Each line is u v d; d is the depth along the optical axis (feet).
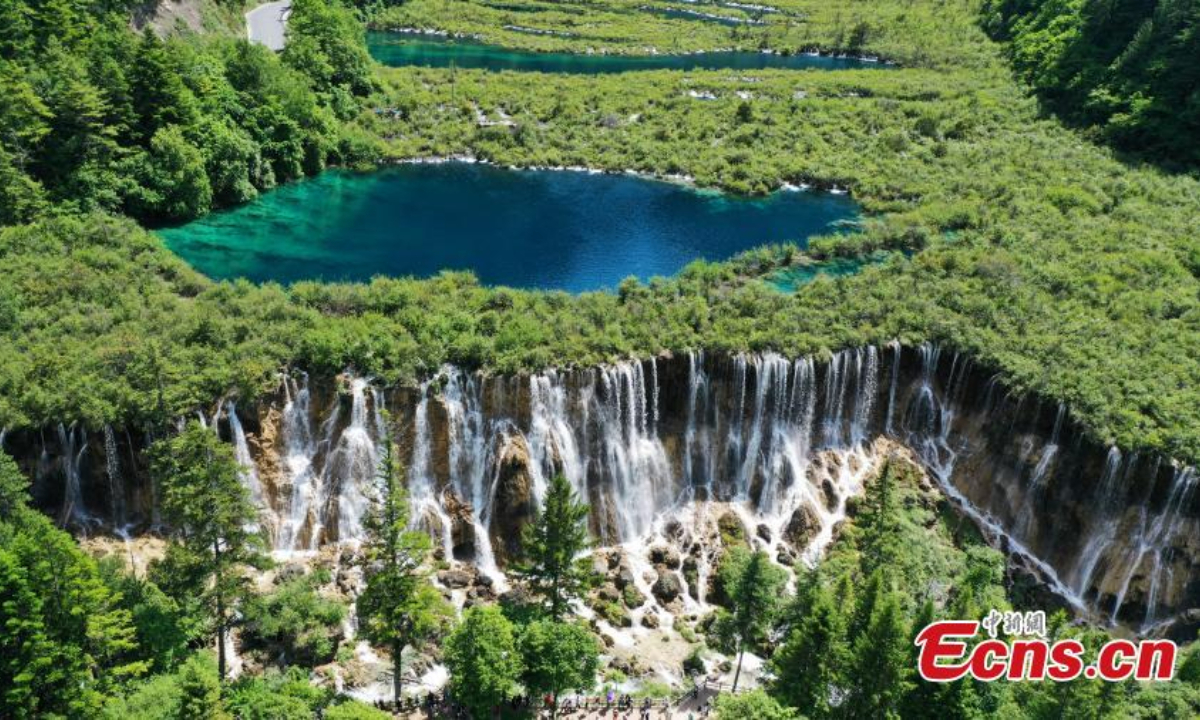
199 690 182.09
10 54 402.93
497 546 277.64
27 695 183.83
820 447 313.32
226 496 212.43
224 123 458.09
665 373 299.17
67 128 385.50
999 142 547.08
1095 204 449.48
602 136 576.20
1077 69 593.42
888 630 198.59
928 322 326.44
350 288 320.29
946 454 319.06
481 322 300.81
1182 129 505.25
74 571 189.16
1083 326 334.24
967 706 209.56
